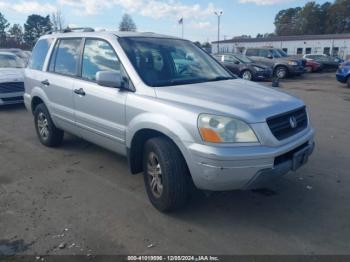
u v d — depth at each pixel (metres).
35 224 3.52
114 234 3.35
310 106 10.39
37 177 4.73
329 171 4.91
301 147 3.62
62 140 6.01
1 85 9.07
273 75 20.25
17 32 74.06
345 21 91.56
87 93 4.49
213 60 5.01
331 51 55.09
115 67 4.19
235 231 3.41
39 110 5.87
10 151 5.85
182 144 3.29
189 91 3.67
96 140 4.64
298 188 4.35
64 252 3.07
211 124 3.15
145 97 3.72
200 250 3.11
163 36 4.87
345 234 3.35
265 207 3.88
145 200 4.04
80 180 4.63
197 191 4.21
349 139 6.59
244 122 3.16
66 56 5.19
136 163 4.06
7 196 4.15
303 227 3.48
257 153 3.11
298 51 58.25
